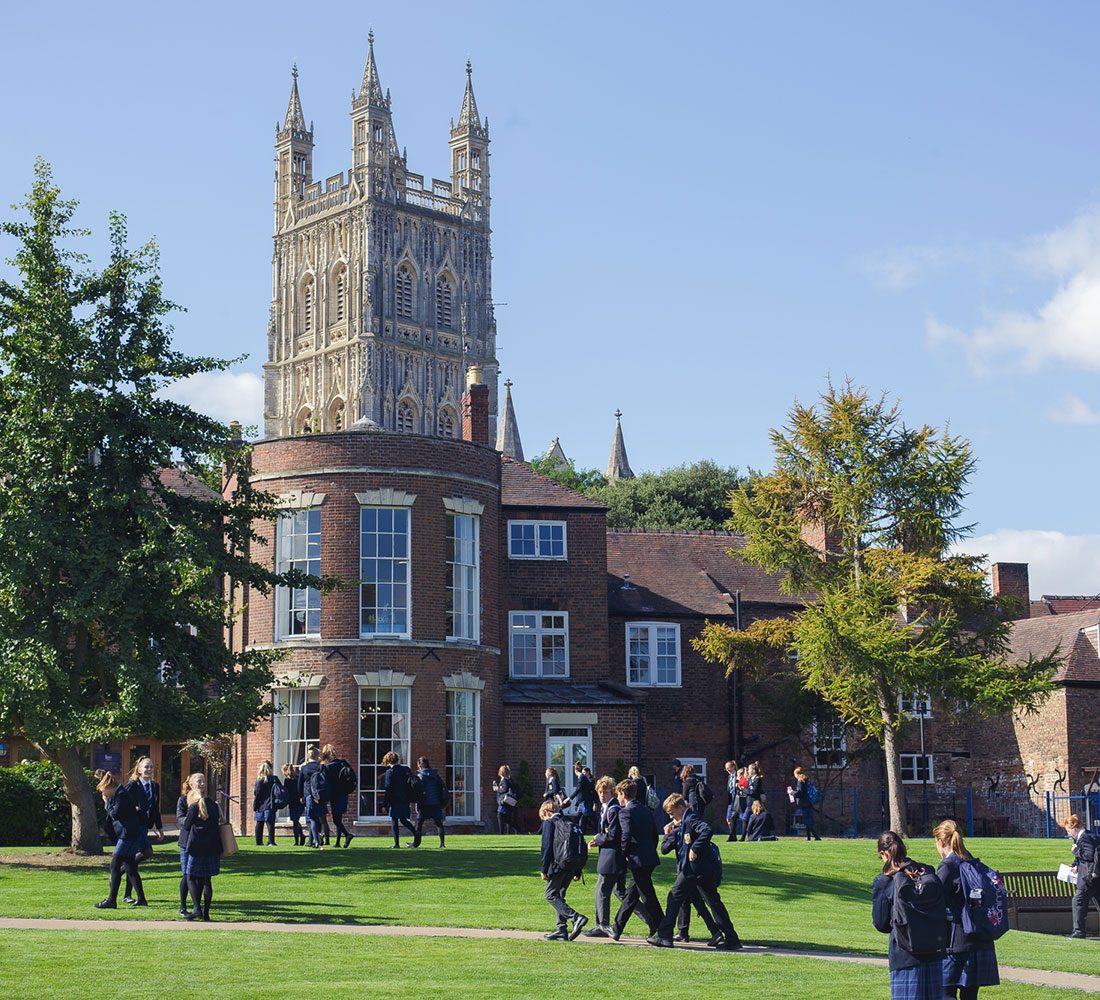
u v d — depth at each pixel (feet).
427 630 139.33
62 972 56.90
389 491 139.44
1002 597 154.30
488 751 143.43
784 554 157.38
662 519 314.35
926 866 50.44
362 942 65.77
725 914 67.77
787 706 167.12
